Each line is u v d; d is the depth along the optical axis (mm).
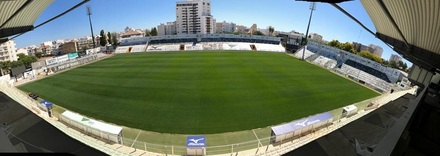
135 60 43344
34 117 14281
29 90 25094
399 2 8633
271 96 22188
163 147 13102
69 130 14016
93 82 27391
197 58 44281
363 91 25703
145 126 15805
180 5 106625
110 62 42250
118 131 13211
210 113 17953
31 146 10969
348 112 17031
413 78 18547
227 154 12289
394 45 14883
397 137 4082
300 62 43344
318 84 27469
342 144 5641
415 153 5148
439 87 12742
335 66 39750
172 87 24672
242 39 65125
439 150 5195
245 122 16500
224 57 45500
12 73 30469
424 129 5973
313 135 13781
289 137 13625
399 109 15062
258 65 37938
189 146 11984
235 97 21656
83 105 19734
